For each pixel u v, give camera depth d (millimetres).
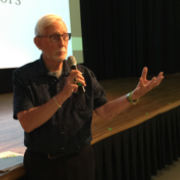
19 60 3404
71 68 875
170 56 5215
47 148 856
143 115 1697
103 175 1456
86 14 4348
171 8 4988
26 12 3381
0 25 3162
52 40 799
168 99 2189
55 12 3727
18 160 1064
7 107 2480
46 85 850
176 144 2051
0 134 1543
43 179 900
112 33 4898
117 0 4797
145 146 1727
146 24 5051
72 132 887
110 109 1002
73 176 920
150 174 1771
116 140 1486
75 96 905
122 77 5094
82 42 4383
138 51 4977
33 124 763
